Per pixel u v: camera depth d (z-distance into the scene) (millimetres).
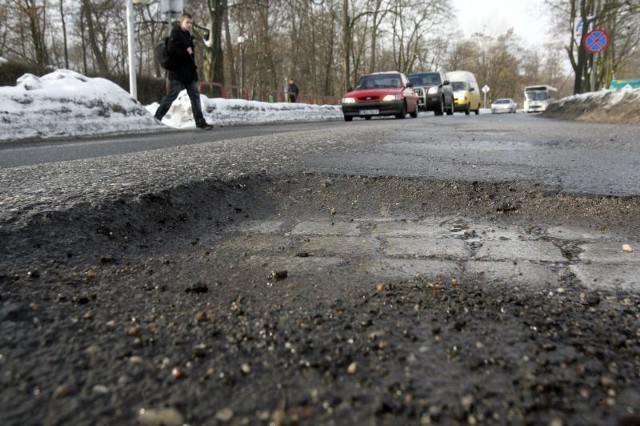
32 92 8117
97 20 35875
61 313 1271
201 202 2561
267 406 930
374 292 1535
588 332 1279
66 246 1757
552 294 1554
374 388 992
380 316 1342
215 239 2174
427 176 3266
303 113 20016
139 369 1033
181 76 9977
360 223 2496
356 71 41719
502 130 8094
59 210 1989
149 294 1460
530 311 1406
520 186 3023
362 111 16078
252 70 41969
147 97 19516
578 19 21766
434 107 21016
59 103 8375
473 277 1706
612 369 1093
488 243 2145
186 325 1250
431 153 4555
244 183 2973
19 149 5840
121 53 41156
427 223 2496
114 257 1773
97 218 2027
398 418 905
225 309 1368
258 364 1072
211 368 1050
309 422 889
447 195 2934
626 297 1546
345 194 2979
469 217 2604
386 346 1164
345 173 3326
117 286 1504
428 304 1437
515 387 1008
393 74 17125
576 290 1598
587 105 13953
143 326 1233
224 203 2666
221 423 882
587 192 2840
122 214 2127
